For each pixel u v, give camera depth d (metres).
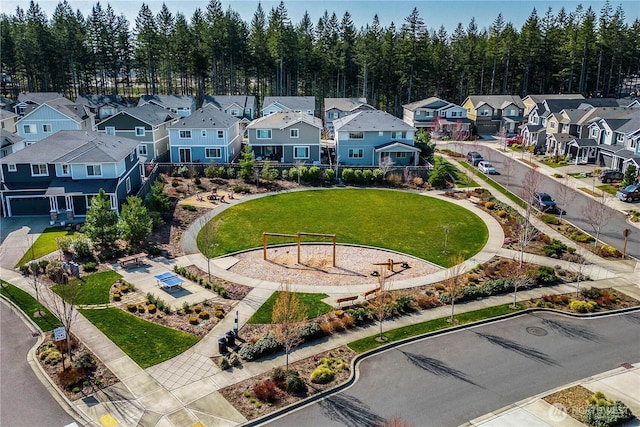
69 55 103.25
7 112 75.12
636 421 19.42
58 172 45.09
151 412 19.94
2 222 43.12
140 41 109.81
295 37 107.62
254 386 21.70
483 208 48.50
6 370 22.70
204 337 25.77
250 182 56.12
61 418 19.58
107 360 23.52
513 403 20.73
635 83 120.44
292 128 63.31
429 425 19.39
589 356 24.53
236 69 113.31
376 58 102.56
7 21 114.19
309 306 29.22
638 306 29.86
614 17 106.38
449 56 114.12
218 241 39.75
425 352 24.83
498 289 31.59
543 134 75.62
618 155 58.16
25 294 30.25
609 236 41.25
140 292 30.75
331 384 22.00
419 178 56.62
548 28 108.56
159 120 67.94
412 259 36.84
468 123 86.88
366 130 62.34
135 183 51.50
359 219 45.44
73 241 36.19
